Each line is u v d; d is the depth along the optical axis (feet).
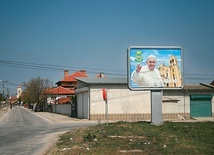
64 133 72.90
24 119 151.43
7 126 104.01
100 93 135.33
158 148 43.01
